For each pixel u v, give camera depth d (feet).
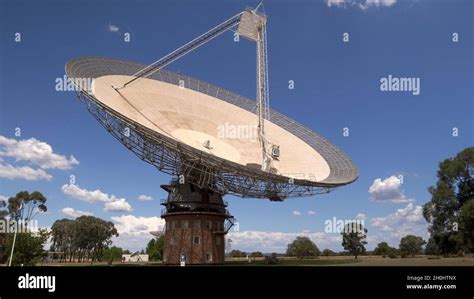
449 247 321.11
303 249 482.28
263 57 200.13
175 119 212.23
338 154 218.38
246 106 253.03
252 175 176.96
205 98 240.94
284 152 220.02
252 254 460.55
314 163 212.02
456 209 322.14
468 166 322.55
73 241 560.20
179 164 192.03
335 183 183.01
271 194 187.32
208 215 223.51
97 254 570.87
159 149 181.68
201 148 201.05
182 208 225.56
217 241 225.35
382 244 555.69
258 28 199.00
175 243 221.25
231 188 190.29
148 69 195.11
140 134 171.22
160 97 218.18
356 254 508.53
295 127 238.68
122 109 182.39
